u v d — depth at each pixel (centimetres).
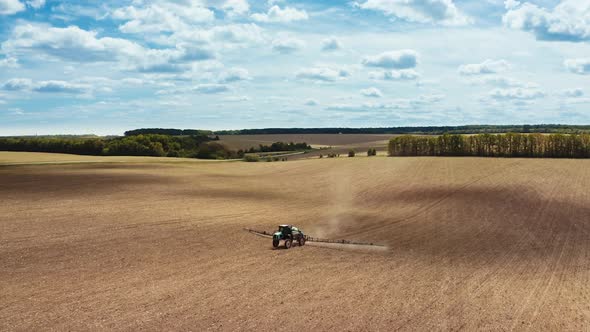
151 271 2148
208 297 1789
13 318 1555
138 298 1766
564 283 2084
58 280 1984
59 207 3984
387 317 1616
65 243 2684
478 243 2927
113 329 1470
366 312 1658
